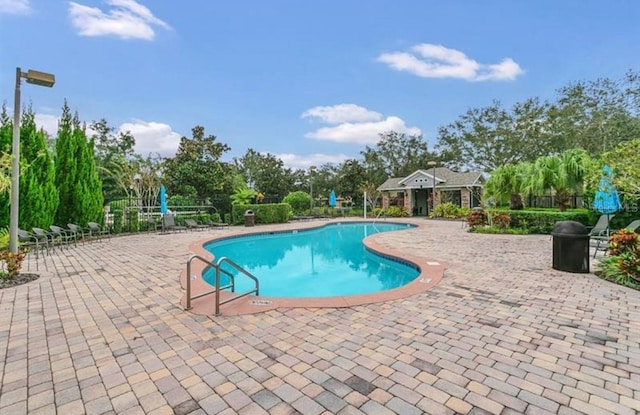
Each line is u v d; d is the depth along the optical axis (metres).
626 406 2.32
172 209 20.67
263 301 4.72
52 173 11.18
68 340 3.46
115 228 14.22
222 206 22.69
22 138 10.48
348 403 2.37
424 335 3.53
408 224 20.45
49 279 6.07
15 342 3.41
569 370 2.80
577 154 14.23
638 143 7.35
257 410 2.30
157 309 4.42
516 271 6.60
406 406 2.33
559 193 14.79
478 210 16.31
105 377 2.74
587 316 4.07
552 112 27.44
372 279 8.15
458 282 5.75
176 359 3.04
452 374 2.74
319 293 6.93
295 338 3.48
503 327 3.74
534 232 13.61
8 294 5.12
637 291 5.16
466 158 34.12
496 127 31.84
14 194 6.91
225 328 3.77
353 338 3.47
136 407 2.34
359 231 18.48
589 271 6.43
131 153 31.45
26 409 2.33
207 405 2.36
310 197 28.11
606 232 9.24
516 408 2.30
